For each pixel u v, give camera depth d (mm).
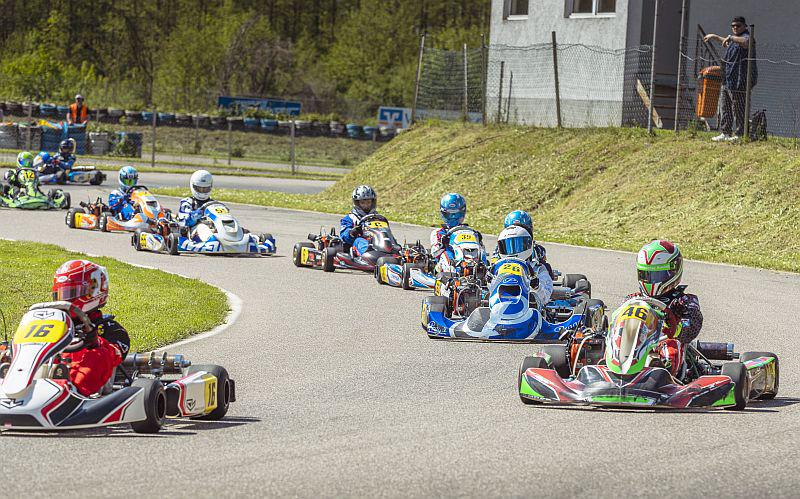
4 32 179625
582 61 59812
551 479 11539
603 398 14992
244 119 115062
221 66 160875
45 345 13523
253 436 13648
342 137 116188
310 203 56312
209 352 20609
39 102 124938
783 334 23359
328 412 15391
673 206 45906
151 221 40812
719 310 26750
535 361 16156
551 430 14070
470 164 57969
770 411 15422
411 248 32375
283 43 172125
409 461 12305
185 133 111750
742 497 10977
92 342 14211
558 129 58094
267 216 50688
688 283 31734
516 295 22297
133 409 13273
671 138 51844
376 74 174625
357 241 33969
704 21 55875
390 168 62375
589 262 36156
